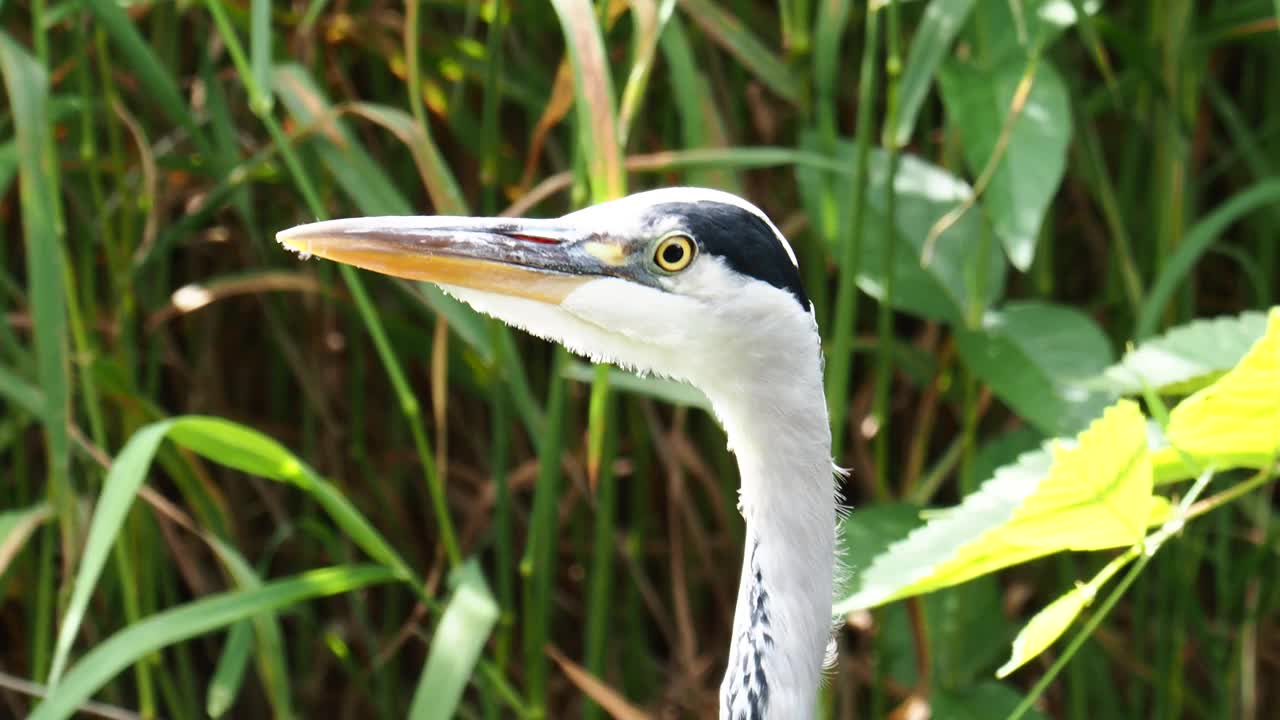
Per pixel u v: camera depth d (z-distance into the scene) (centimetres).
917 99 500
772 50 522
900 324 531
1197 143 528
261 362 535
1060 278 532
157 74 506
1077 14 502
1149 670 523
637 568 526
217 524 515
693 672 523
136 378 521
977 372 504
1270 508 518
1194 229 508
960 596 510
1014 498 482
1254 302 530
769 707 484
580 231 483
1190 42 515
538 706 509
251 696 536
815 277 515
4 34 502
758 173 525
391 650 518
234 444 495
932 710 508
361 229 483
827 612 484
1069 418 501
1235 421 473
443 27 525
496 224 484
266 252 525
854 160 509
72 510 503
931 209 508
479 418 532
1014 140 500
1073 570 518
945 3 501
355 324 522
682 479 523
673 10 505
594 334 484
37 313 500
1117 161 528
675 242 482
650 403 523
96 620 523
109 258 512
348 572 499
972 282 506
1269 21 512
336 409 531
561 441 505
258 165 510
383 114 502
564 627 536
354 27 516
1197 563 521
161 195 522
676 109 519
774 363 483
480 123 525
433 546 535
